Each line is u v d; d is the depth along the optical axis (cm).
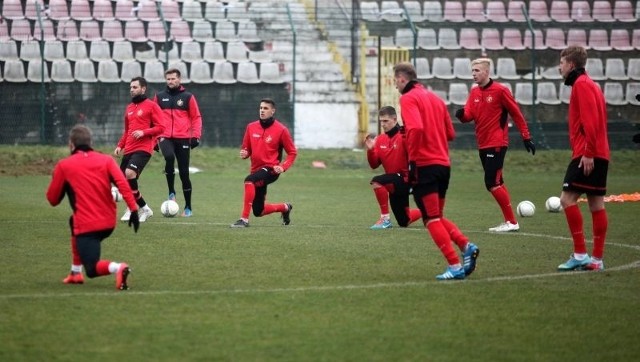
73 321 2064
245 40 8219
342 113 7844
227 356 1791
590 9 9219
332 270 2761
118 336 1936
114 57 7900
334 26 8625
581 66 2772
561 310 2216
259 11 8325
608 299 2345
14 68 7456
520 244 3384
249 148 3934
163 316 2116
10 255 3025
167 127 4369
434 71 8300
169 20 8175
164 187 5891
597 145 2723
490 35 8731
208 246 3247
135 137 4006
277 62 8006
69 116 7281
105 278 2606
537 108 8162
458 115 3881
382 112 3809
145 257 2989
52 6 8106
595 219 2803
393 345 1886
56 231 3631
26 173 6562
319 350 1839
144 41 8019
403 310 2198
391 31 8750
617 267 2844
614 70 8494
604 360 1795
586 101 2709
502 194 3788
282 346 1866
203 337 1931
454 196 5475
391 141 3803
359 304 2259
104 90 7338
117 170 2434
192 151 7250
